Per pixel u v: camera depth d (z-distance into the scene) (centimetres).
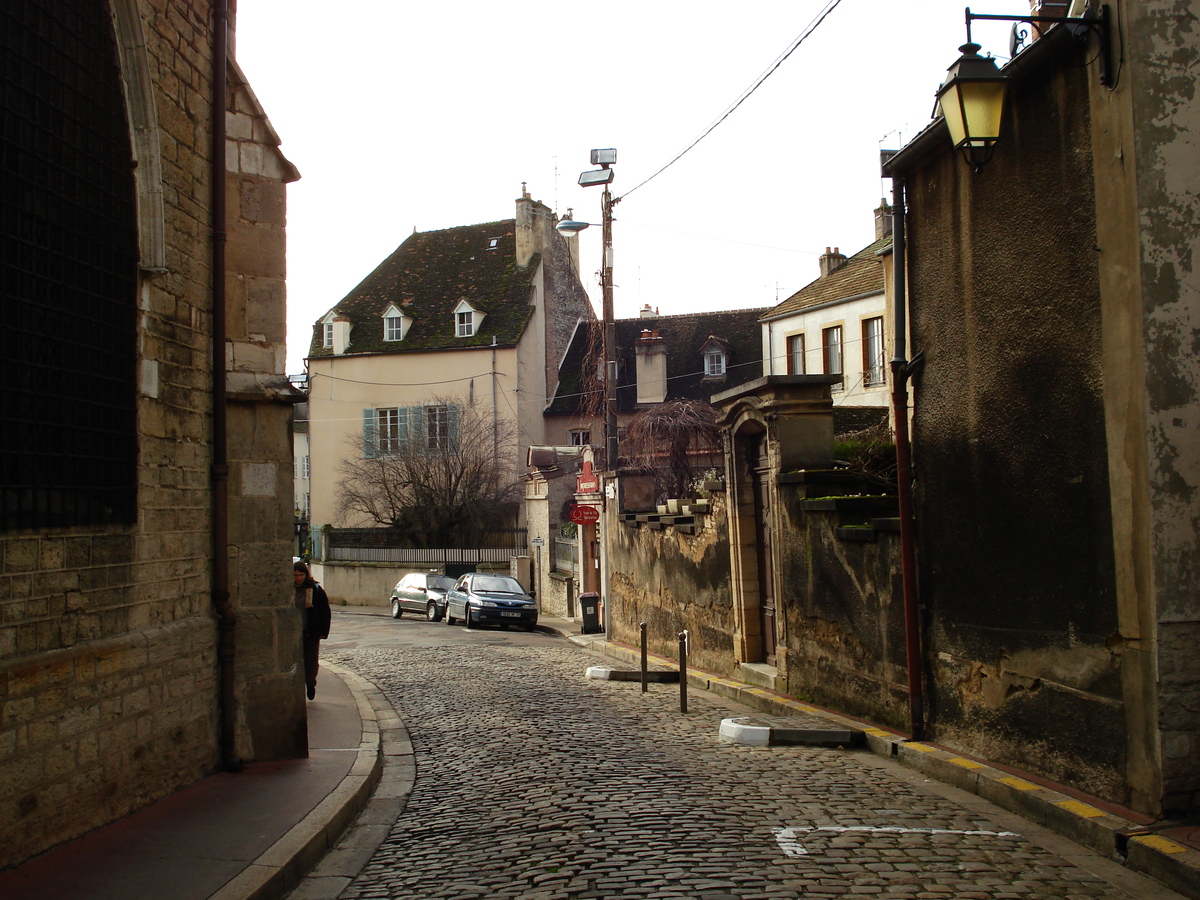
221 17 851
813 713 1114
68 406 618
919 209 914
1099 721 677
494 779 849
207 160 838
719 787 784
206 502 827
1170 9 644
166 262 755
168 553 759
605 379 2286
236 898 518
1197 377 637
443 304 4522
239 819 679
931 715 900
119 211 680
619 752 945
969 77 704
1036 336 745
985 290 809
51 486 598
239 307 872
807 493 1180
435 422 4231
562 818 693
